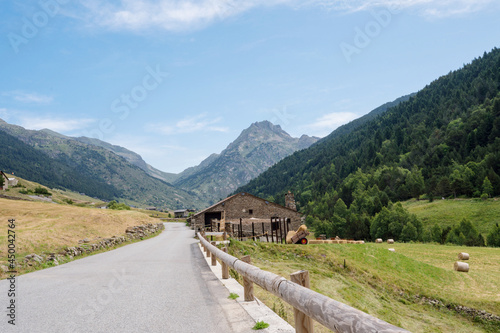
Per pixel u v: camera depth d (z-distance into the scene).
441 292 19.69
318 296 2.64
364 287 18.95
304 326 3.15
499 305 17.45
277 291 3.67
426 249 38.31
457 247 40.91
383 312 16.11
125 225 37.31
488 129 171.50
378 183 167.38
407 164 187.62
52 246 16.66
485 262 28.48
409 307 18.09
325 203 163.25
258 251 22.11
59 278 9.16
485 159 137.12
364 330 1.85
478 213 101.25
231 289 7.12
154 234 43.75
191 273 9.92
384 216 97.31
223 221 37.62
